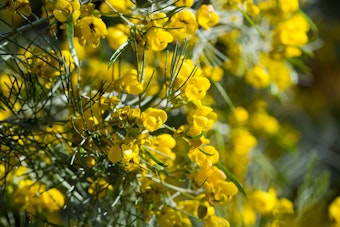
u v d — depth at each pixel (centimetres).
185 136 70
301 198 97
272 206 93
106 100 72
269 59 96
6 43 74
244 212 94
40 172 81
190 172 76
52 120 79
